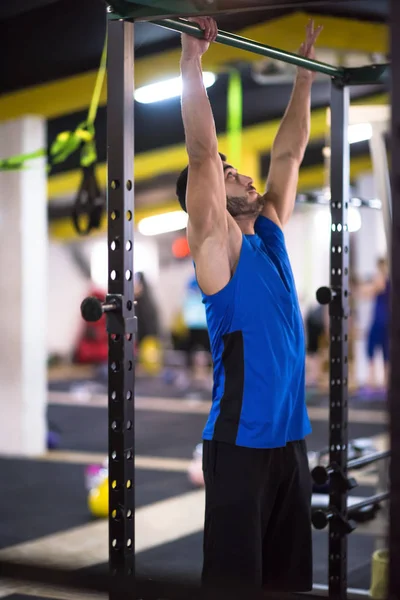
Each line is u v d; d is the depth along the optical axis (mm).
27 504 5973
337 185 3217
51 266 19703
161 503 6004
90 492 6020
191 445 8586
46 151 6211
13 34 7051
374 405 11664
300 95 3238
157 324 17953
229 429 2633
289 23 5605
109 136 2477
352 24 5688
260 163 13820
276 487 2711
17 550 4750
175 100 9758
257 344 2658
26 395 8172
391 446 1784
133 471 2488
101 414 11180
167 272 19875
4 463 7672
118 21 2475
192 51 2633
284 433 2695
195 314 18156
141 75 7125
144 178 15453
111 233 2465
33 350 8234
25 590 3836
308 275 15516
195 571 4316
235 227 2730
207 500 2676
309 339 13984
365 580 4156
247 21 5551
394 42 1784
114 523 2461
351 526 3152
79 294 19703
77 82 7434
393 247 1799
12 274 8195
